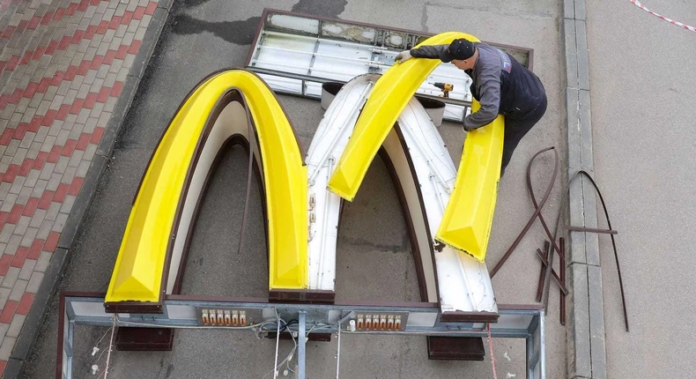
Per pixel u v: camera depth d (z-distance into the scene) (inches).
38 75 218.7
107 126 208.5
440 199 169.6
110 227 191.0
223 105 177.0
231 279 184.7
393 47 237.9
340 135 180.2
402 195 196.7
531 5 261.9
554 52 248.7
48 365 167.9
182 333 174.4
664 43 252.8
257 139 175.0
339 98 190.4
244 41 239.0
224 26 242.1
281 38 239.0
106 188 198.5
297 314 145.3
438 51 179.6
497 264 191.5
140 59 225.5
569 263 193.3
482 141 172.1
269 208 160.7
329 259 153.3
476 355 169.6
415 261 187.9
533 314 144.0
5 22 230.5
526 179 211.8
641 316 187.6
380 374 173.3
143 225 145.9
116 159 205.2
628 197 210.8
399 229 197.9
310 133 216.7
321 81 216.2
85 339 170.6
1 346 166.6
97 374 166.6
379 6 255.4
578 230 196.5
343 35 237.8
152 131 212.8
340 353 175.2
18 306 173.0
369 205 201.6
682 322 187.2
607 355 180.7
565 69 238.1
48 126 207.2
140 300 137.1
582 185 207.6
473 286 151.8
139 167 204.1
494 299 148.8
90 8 237.3
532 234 200.1
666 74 243.3
